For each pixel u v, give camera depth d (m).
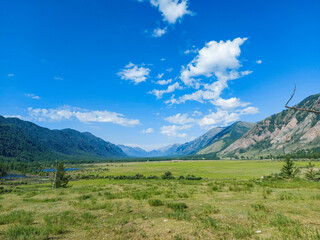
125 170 170.50
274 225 7.89
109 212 11.34
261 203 11.95
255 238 6.59
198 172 125.69
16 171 180.88
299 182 25.64
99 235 7.42
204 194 17.75
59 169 50.22
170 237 6.96
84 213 10.56
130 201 14.98
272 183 24.83
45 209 12.84
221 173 113.88
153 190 22.16
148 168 187.25
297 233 6.58
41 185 84.94
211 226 7.88
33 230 7.88
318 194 14.41
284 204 11.60
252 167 158.50
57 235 7.48
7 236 7.24
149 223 8.78
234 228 7.64
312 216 8.89
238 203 12.58
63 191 25.27
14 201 17.38
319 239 6.03
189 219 9.02
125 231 7.75
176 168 173.12
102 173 144.38
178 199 15.13
